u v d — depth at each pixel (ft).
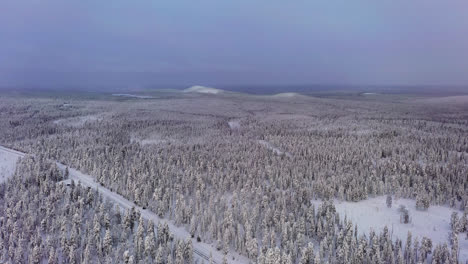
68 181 369.71
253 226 261.85
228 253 241.35
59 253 232.73
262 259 211.20
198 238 256.11
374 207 326.44
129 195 332.80
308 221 276.82
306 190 329.11
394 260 219.82
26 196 301.84
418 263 209.26
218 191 341.41
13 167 435.53
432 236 270.05
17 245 232.73
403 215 301.02
